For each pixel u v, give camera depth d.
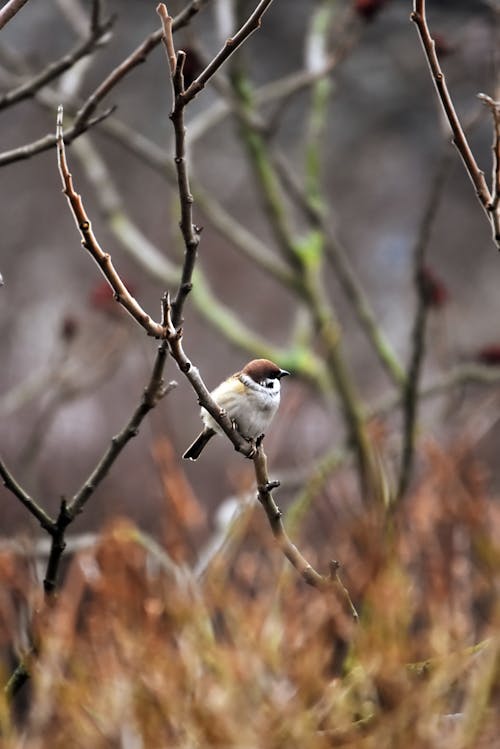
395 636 6.34
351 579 6.73
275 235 14.26
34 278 26.08
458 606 6.82
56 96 12.45
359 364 25.27
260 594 6.53
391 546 6.78
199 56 10.66
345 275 14.17
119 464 18.95
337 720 6.25
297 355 14.06
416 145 28.95
